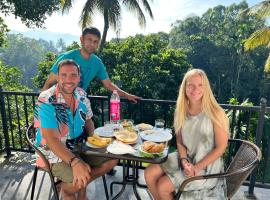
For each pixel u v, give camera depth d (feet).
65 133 7.38
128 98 10.53
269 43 43.78
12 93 12.02
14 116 28.73
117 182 9.46
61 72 7.11
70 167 7.22
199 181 6.95
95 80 46.14
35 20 36.06
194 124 7.22
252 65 94.12
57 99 7.19
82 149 6.93
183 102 7.41
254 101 96.22
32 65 243.81
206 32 126.21
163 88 52.47
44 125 6.94
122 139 7.23
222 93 101.19
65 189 7.34
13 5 33.78
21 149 12.84
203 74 7.16
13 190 9.83
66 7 47.60
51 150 7.18
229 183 7.35
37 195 9.55
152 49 57.16
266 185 10.19
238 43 91.91
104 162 8.02
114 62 55.42
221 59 98.37
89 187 10.03
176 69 55.31
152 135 7.73
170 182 7.15
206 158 6.93
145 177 7.63
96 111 18.49
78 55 9.83
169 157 7.67
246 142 7.59
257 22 92.79
